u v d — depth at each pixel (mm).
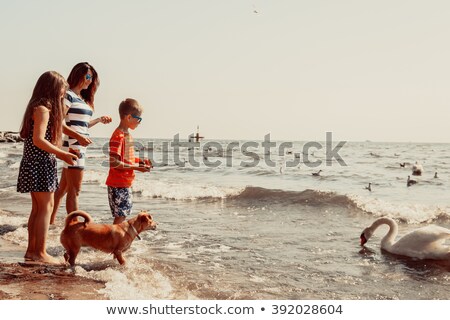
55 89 5074
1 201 10508
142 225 5230
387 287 4805
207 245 6531
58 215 8203
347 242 6934
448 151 69875
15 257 5254
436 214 9328
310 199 10898
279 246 6559
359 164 34406
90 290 4094
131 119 5953
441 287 4820
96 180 16906
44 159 5039
